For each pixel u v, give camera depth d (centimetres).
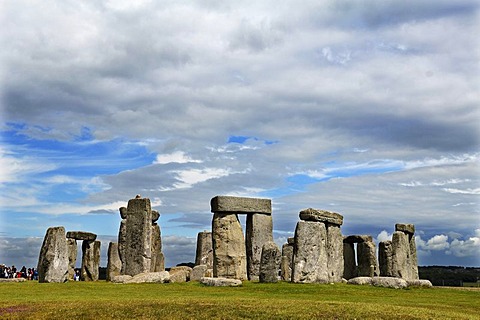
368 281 3738
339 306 2498
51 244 3931
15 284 3641
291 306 2466
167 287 3394
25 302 2609
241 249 4081
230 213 4144
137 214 4275
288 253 4881
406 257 4206
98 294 3038
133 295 2973
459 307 2800
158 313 2284
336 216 4066
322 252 3816
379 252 4275
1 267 5328
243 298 2788
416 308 2577
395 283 3634
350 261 4828
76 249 4859
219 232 4072
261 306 2447
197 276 4100
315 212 3859
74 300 2686
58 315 2242
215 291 3180
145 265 4175
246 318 2222
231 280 3422
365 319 2228
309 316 2255
